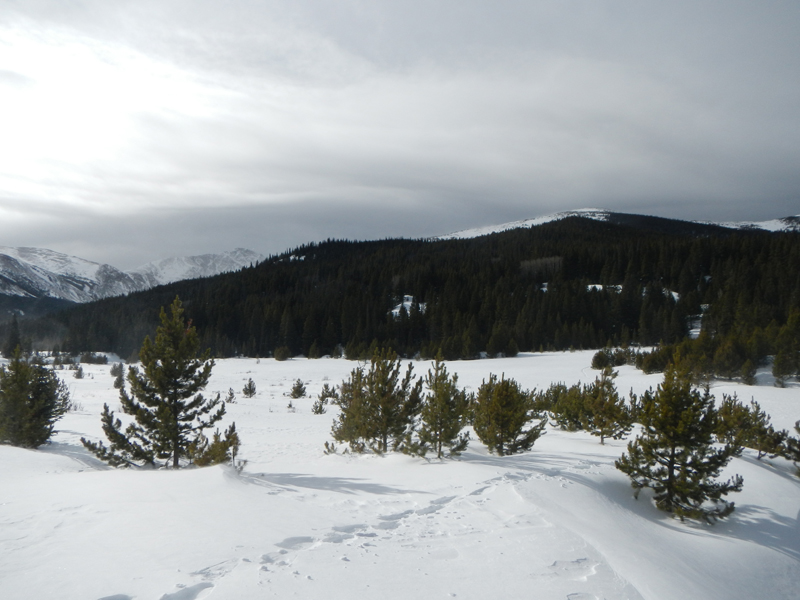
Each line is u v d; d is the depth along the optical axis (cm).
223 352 8931
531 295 9962
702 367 4028
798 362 4034
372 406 1538
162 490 850
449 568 576
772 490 1270
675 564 737
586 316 8712
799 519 1115
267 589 475
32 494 842
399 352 8456
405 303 11538
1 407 1611
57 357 7725
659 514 1073
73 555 545
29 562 525
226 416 2778
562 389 3002
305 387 4759
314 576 516
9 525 656
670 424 1050
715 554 864
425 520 775
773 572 834
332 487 1016
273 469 1312
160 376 1248
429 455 1464
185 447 1305
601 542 734
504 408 1555
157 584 474
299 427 2355
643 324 7650
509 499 909
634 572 638
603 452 1644
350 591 489
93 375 5738
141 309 12200
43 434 1661
